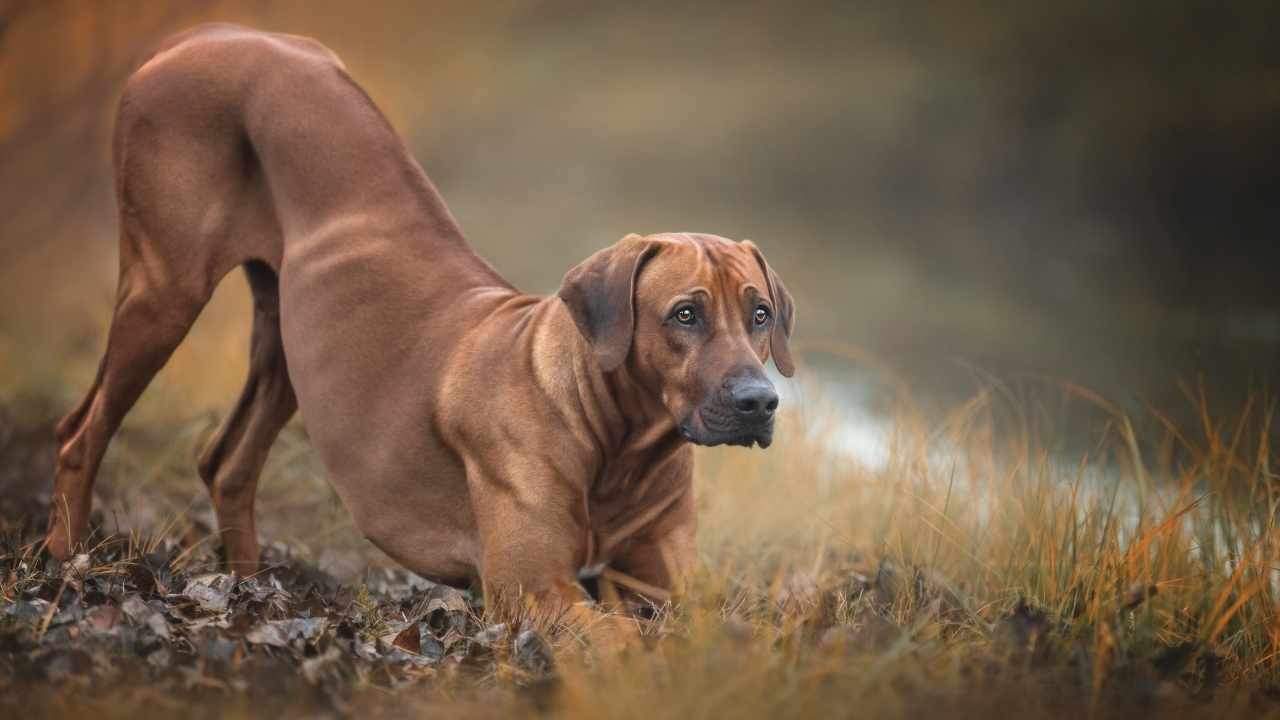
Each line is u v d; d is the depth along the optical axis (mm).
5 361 16516
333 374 9430
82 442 9914
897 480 11859
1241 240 36125
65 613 7902
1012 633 8086
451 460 9008
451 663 7867
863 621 8586
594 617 8211
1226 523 10008
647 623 8469
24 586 8414
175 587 8914
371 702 7199
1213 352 23109
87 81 21938
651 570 9055
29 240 22031
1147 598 8625
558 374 8578
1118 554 9320
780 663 7328
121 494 12477
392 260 9422
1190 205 39656
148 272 9711
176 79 9750
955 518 11094
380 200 9586
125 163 9766
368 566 11484
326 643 7746
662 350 8328
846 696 6965
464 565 9141
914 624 8430
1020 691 7359
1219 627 8727
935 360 23281
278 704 7059
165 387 15328
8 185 21953
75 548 9656
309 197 9578
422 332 9242
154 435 14078
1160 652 8320
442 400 8938
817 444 13797
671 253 8453
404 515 9289
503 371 8750
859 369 22562
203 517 12086
